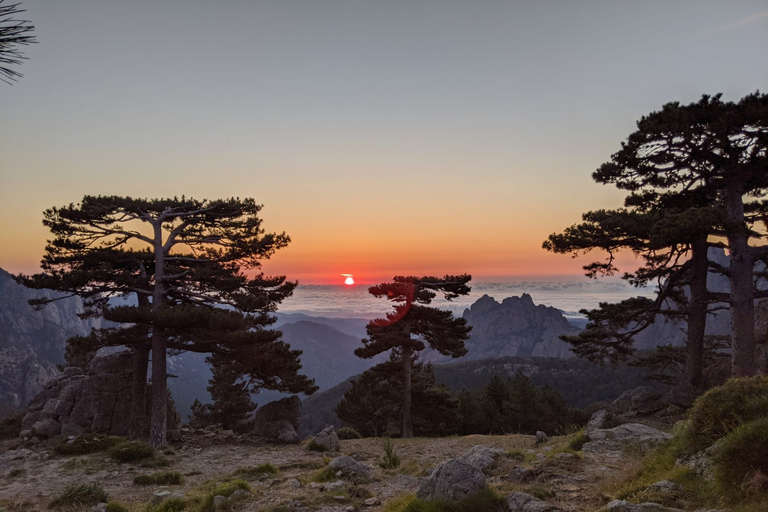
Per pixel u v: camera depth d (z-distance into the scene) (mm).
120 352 28156
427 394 37312
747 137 20500
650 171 22938
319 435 23281
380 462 17078
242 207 27750
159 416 23953
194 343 26172
